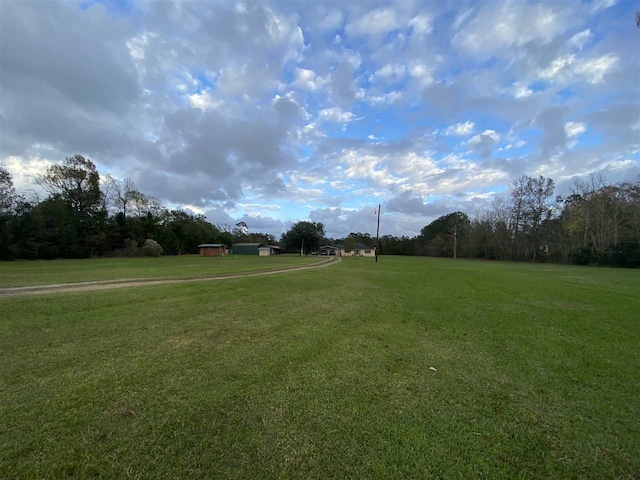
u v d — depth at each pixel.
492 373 4.24
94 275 15.19
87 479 2.13
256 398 3.33
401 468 2.32
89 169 48.31
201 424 2.81
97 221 48.06
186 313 7.43
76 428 2.70
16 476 2.13
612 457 2.53
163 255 57.62
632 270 30.23
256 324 6.55
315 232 75.81
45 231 39.81
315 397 3.39
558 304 9.80
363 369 4.25
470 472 2.31
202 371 4.03
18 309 7.13
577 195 48.78
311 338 5.62
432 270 24.75
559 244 50.28
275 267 24.97
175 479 2.14
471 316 7.89
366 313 7.94
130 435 2.62
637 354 5.14
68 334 5.54
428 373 4.18
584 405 3.39
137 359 4.41
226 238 82.94
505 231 61.03
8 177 37.03
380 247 92.56
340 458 2.41
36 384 3.55
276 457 2.40
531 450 2.59
